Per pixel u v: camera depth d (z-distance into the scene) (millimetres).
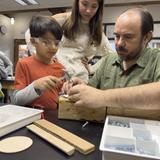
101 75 885
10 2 4164
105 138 426
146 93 533
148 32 704
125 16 676
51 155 425
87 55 1284
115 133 465
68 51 1195
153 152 386
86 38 1213
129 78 785
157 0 3789
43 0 3973
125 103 543
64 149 431
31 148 449
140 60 775
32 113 592
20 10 4719
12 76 2449
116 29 692
